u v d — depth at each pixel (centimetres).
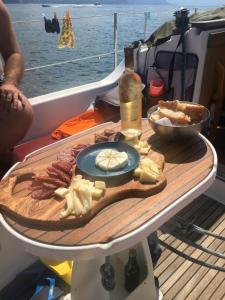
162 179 105
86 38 1071
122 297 136
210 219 208
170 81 245
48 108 221
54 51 995
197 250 185
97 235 86
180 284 166
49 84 857
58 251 83
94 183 101
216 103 248
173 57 240
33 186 106
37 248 85
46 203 96
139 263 140
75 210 90
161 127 127
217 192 221
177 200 99
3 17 170
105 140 134
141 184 103
